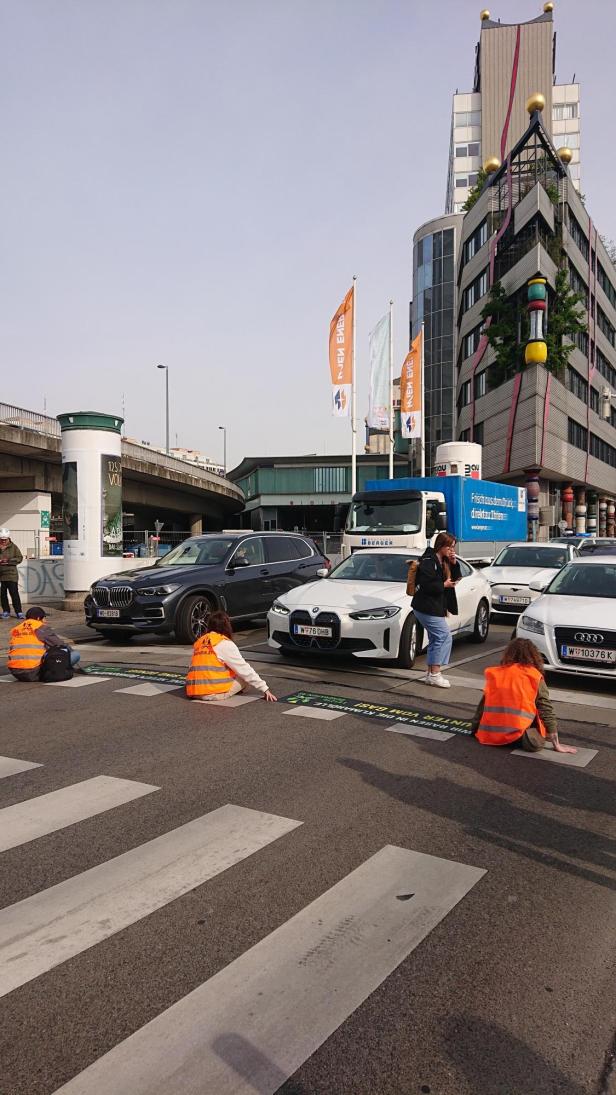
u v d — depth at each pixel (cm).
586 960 277
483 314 4072
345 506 1816
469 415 4731
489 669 574
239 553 1178
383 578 982
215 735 587
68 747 557
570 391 4247
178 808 428
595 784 478
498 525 2083
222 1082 214
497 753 545
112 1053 226
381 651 850
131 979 263
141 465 3834
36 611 834
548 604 839
